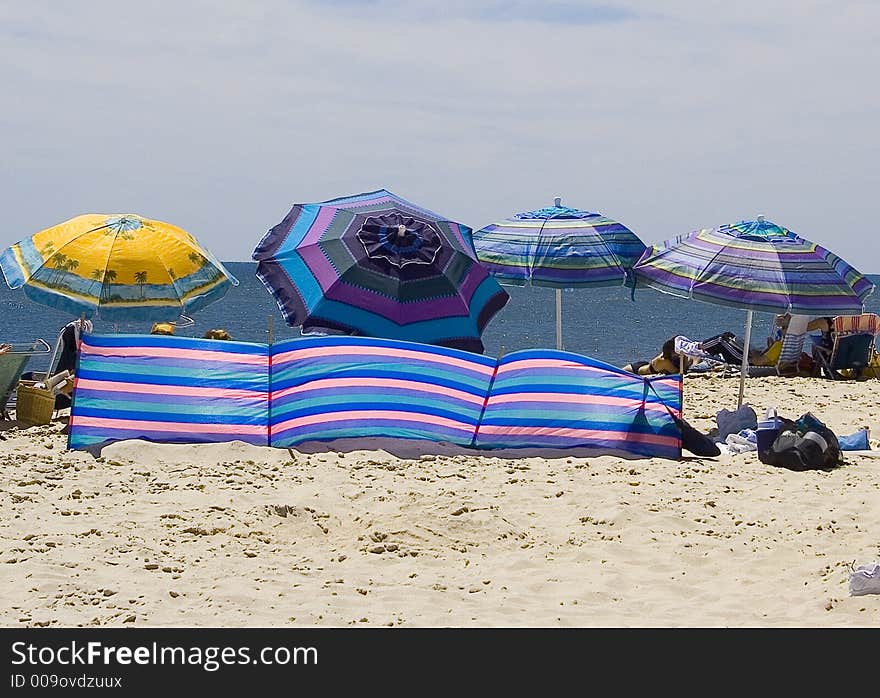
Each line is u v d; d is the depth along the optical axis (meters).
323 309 12.53
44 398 12.80
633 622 7.11
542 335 53.81
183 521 8.91
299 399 11.82
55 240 13.30
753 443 12.57
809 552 8.55
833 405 16.42
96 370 11.56
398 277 12.84
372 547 8.45
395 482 10.35
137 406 11.50
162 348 11.80
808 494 10.33
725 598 7.58
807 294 13.41
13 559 7.82
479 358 12.33
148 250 13.21
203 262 13.54
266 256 13.05
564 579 7.93
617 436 11.91
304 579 7.79
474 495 9.93
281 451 11.34
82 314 12.88
